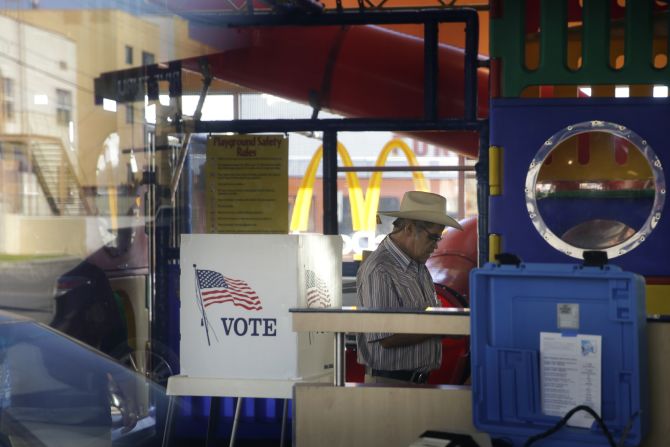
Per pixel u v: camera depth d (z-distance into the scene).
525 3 5.92
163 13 7.17
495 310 3.22
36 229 6.71
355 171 7.73
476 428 3.23
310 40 7.20
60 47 6.84
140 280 6.94
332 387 3.52
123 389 5.97
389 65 7.06
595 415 3.01
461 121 6.85
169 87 7.12
